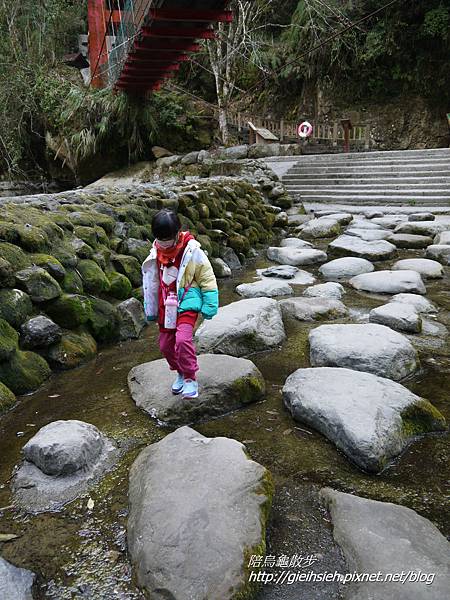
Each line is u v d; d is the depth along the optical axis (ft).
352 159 46.01
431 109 63.52
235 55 58.23
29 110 59.77
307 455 7.59
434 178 37.09
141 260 16.28
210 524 5.42
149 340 13.17
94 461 7.50
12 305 10.65
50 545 5.89
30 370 10.33
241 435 8.23
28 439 8.30
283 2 70.03
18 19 65.36
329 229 28.25
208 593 4.76
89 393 10.02
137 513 5.88
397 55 62.23
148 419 8.82
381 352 10.38
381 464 7.16
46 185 65.00
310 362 11.16
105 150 59.00
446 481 6.95
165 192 22.15
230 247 23.02
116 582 5.28
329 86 67.77
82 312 12.19
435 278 18.72
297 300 15.19
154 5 28.30
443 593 4.70
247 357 11.62
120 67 45.96
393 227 28.32
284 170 47.37
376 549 5.33
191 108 63.26
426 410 8.32
